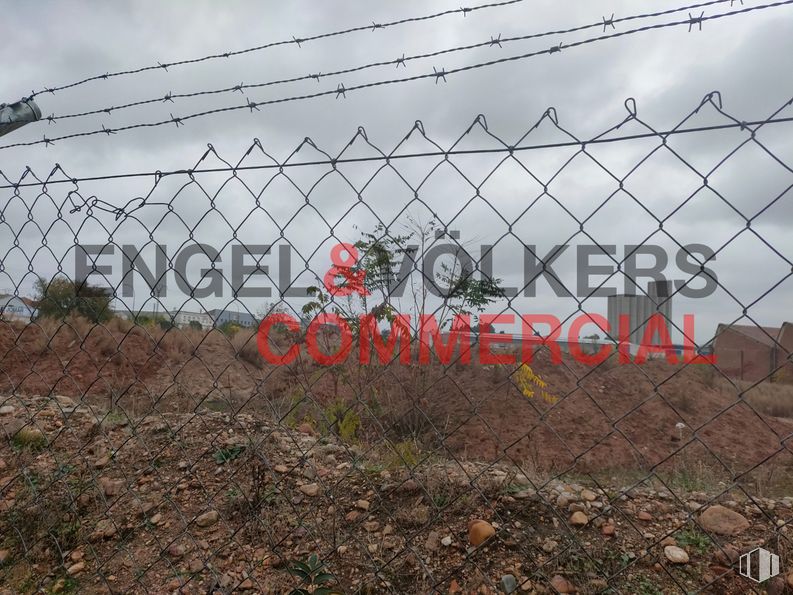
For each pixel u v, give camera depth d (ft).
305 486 9.45
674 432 18.62
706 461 15.87
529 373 17.42
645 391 21.39
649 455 16.44
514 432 16.47
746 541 7.51
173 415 13.41
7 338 28.37
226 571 7.42
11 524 9.02
